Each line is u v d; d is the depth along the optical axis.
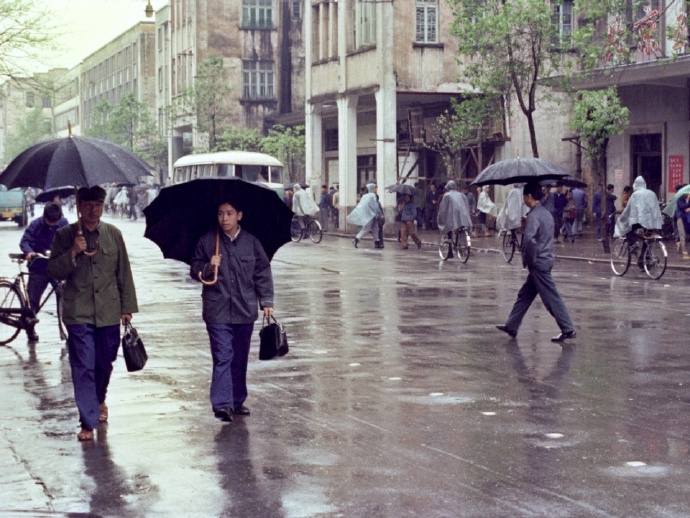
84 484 7.06
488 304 17.84
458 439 8.17
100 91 117.19
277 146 57.03
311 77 51.53
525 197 13.66
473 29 32.81
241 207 9.00
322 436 8.34
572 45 32.84
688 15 30.23
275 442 8.15
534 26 32.31
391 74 43.56
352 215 35.00
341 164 47.75
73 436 8.49
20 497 6.77
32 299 14.08
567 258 28.81
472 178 45.09
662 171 36.25
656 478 7.00
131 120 85.94
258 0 71.44
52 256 8.45
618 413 9.13
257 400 9.83
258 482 7.02
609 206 35.12
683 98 35.34
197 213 8.98
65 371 11.72
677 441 8.08
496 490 6.73
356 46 46.06
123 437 8.40
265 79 71.81
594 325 15.04
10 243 37.34
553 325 15.16
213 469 7.38
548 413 9.15
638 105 37.12
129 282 8.71
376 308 17.34
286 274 24.23
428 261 28.47
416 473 7.18
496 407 9.43
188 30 76.25
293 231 40.78
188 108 73.56
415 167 47.28
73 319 8.41
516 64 32.97
